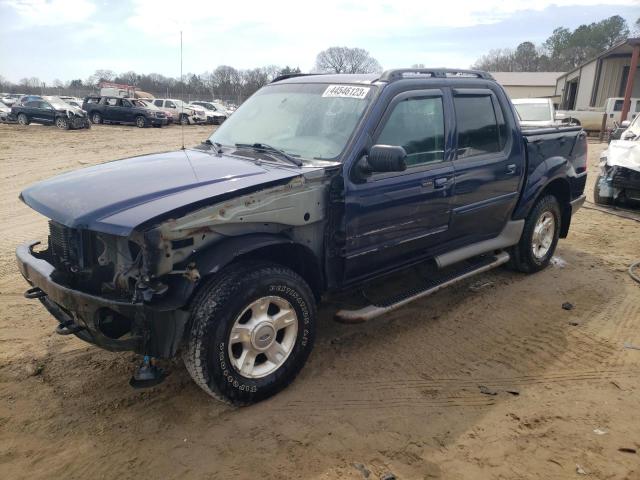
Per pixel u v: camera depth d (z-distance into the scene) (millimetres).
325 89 4199
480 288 5438
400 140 3977
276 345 3426
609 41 82375
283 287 3326
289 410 3355
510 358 4062
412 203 4043
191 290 2951
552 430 3201
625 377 3805
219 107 39656
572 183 5988
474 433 3168
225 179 3275
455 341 4312
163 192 3080
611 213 8930
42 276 3250
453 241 4660
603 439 3121
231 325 3113
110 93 35906
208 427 3191
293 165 3551
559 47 90938
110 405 3393
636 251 6836
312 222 3500
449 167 4340
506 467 2891
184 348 3080
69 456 2947
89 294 2977
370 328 4500
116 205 2969
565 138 5867
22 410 3334
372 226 3816
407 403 3459
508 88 51750
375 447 3037
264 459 2932
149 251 2820
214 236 3105
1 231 7305
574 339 4371
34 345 4109
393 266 4211
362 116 3777
